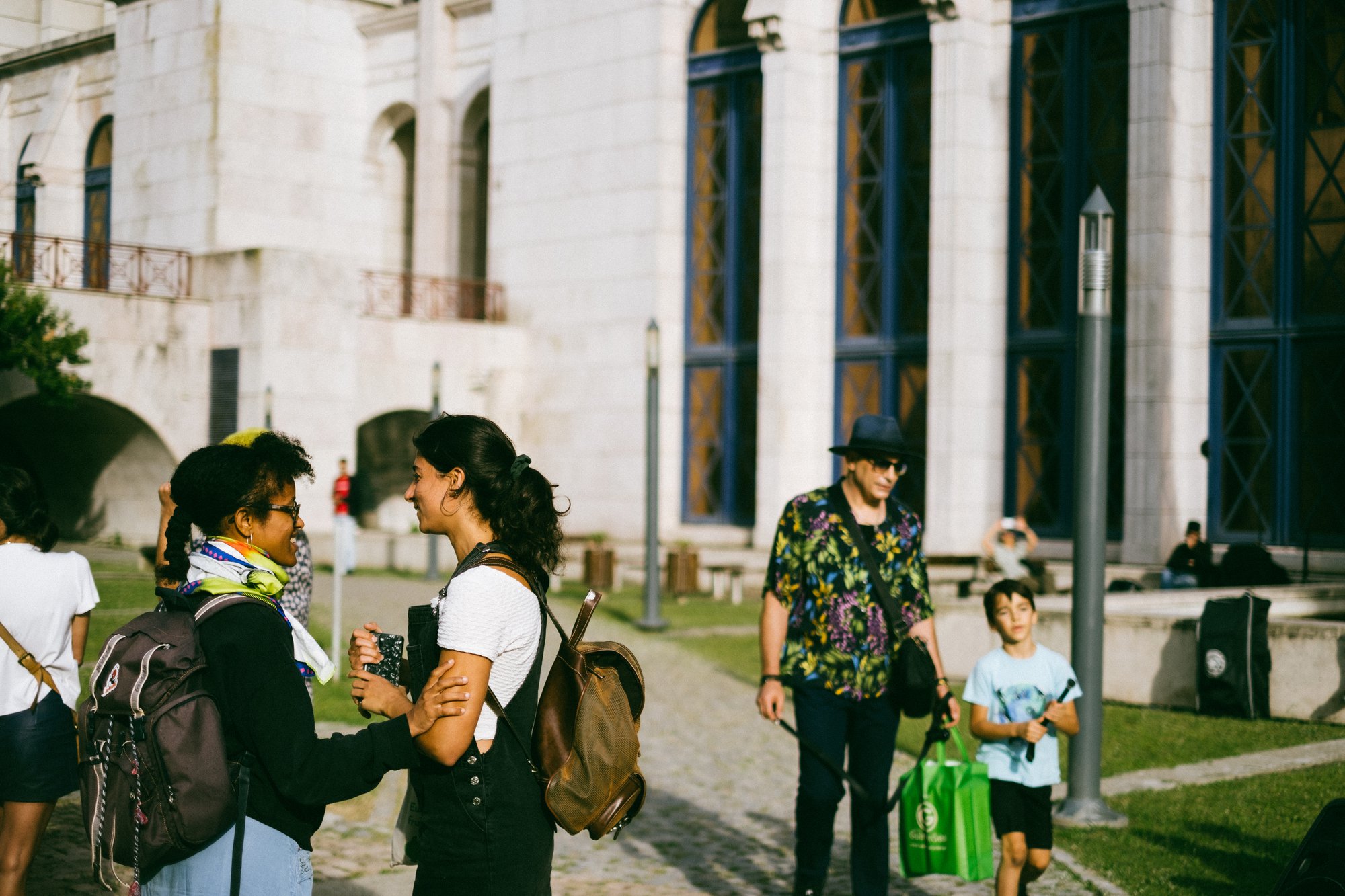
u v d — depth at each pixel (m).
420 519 3.72
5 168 25.42
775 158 23.39
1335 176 18.50
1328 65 18.56
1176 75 19.12
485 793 3.47
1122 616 11.82
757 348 24.98
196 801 3.20
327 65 32.00
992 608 5.94
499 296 29.03
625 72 26.56
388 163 33.00
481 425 3.70
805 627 5.87
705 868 7.27
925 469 22.45
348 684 12.50
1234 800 8.20
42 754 5.16
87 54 26.36
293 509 3.62
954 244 21.19
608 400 26.97
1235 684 10.91
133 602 15.84
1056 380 21.00
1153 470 19.00
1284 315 18.83
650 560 17.50
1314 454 18.58
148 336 26.00
